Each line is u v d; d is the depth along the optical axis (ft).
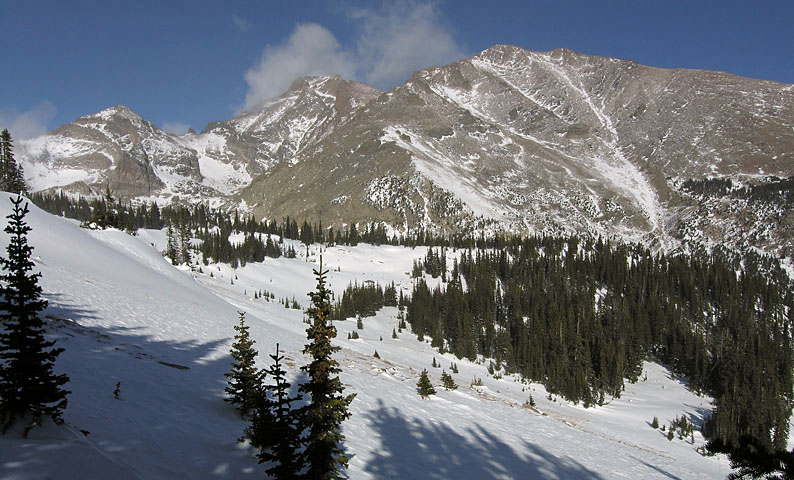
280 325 215.31
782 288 623.77
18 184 298.76
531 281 559.79
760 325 458.09
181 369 71.51
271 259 595.88
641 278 550.36
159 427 45.42
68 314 86.48
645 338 415.85
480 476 66.85
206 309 153.69
